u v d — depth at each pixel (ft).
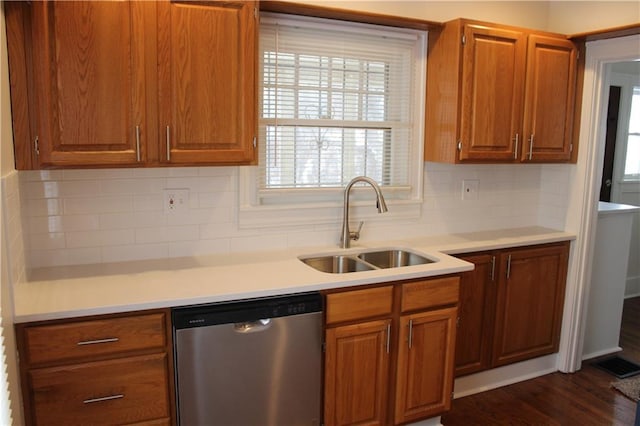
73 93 6.25
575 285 10.68
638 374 10.94
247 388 6.74
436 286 7.99
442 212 10.45
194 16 6.75
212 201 8.37
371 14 8.44
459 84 8.95
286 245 9.04
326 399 7.35
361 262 8.68
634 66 14.99
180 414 6.45
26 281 6.81
